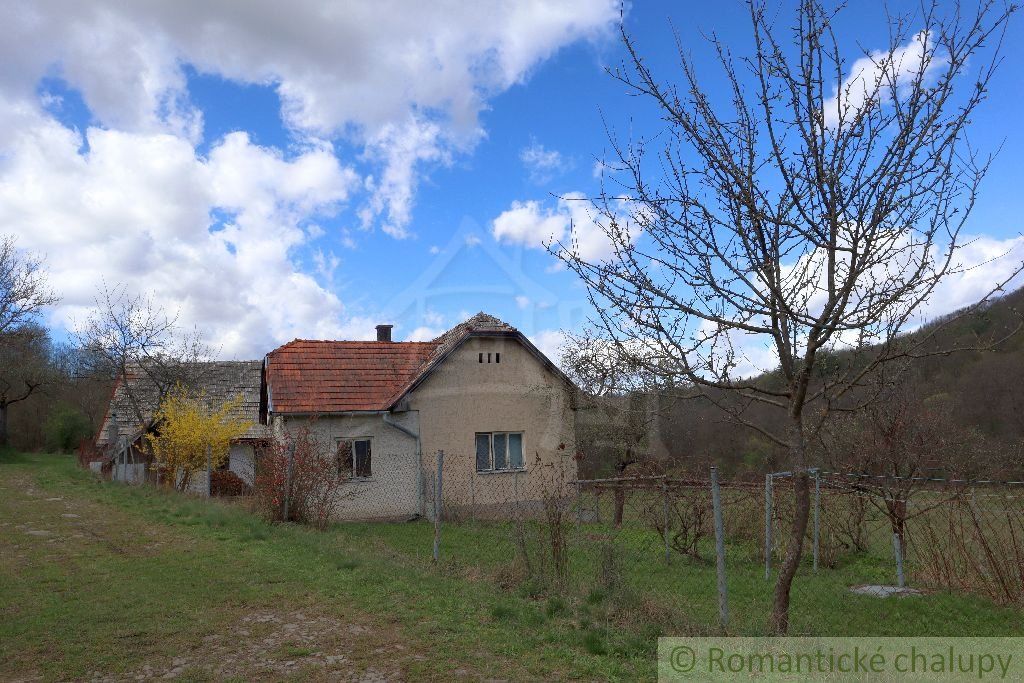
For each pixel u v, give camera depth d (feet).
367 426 59.93
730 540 36.35
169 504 47.06
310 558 29.04
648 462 42.27
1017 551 23.68
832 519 33.99
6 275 115.65
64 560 28.99
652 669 15.97
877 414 29.22
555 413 64.64
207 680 15.74
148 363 84.02
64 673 16.17
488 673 15.93
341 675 15.96
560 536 24.91
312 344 66.23
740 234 15.75
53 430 146.10
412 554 32.68
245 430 64.69
